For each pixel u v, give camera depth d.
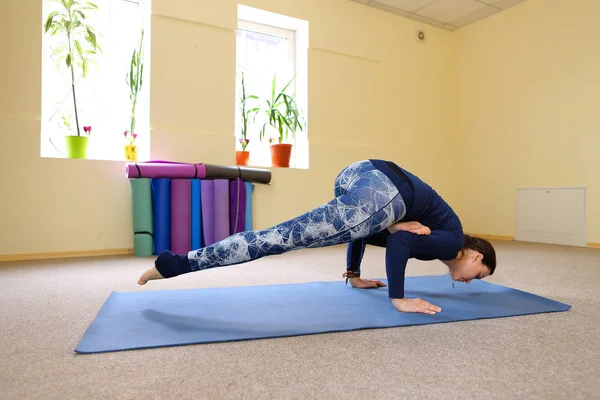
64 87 3.43
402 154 4.86
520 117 4.59
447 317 1.51
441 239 1.52
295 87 4.39
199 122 3.66
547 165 4.34
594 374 1.04
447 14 4.84
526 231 4.52
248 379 0.99
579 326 1.44
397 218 1.51
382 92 4.71
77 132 3.30
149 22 3.47
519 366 1.09
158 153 3.48
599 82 3.94
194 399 0.89
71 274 2.42
